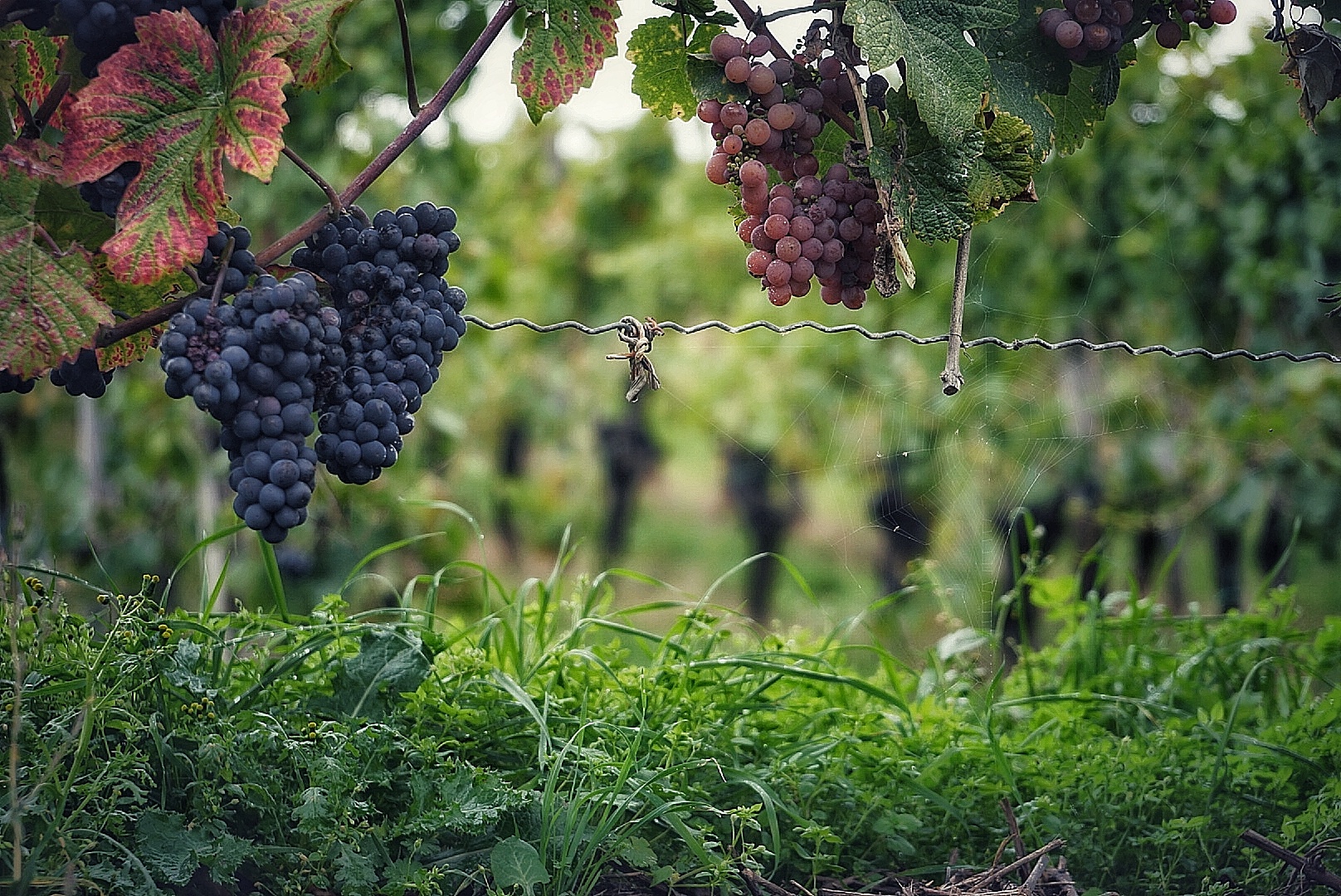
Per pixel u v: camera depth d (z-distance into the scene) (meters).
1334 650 2.00
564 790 1.69
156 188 1.45
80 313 1.46
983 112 1.54
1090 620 2.03
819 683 1.90
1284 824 1.68
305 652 1.73
